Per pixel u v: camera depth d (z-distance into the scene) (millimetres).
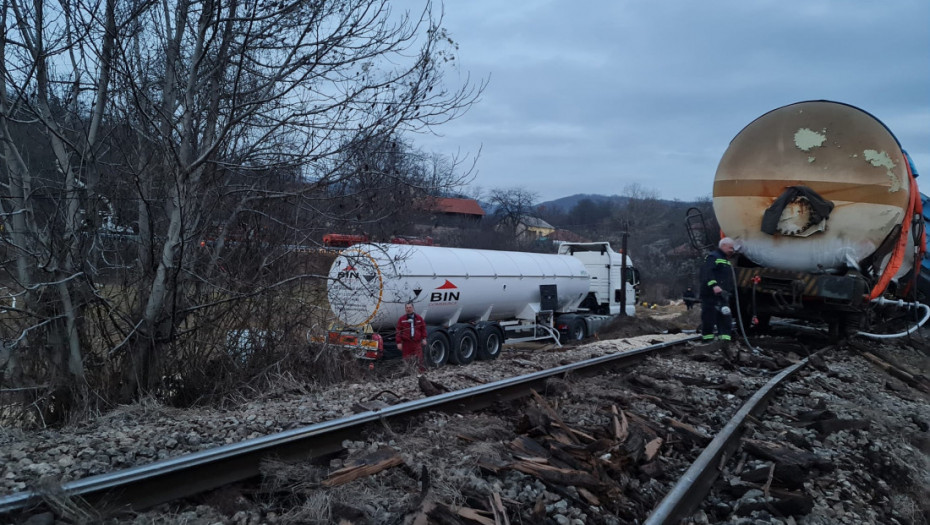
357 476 4484
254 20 7750
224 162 8438
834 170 11133
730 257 12195
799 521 4422
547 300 18297
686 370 10016
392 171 9117
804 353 11797
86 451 4922
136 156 8070
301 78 8258
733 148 12008
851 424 6809
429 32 8406
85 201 7633
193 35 8156
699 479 4758
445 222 43344
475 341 15680
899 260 11875
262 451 4629
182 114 8180
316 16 8094
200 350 8477
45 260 7227
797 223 11359
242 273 9039
